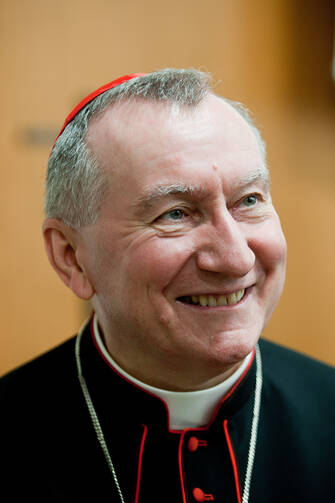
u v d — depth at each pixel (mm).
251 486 2123
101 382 2213
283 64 4906
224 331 1881
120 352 2119
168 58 4582
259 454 2205
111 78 4477
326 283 5418
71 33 4348
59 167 2047
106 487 2088
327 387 2480
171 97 1848
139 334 1943
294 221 5188
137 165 1788
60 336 4648
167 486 2047
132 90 1905
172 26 4551
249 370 2191
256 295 1987
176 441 2070
